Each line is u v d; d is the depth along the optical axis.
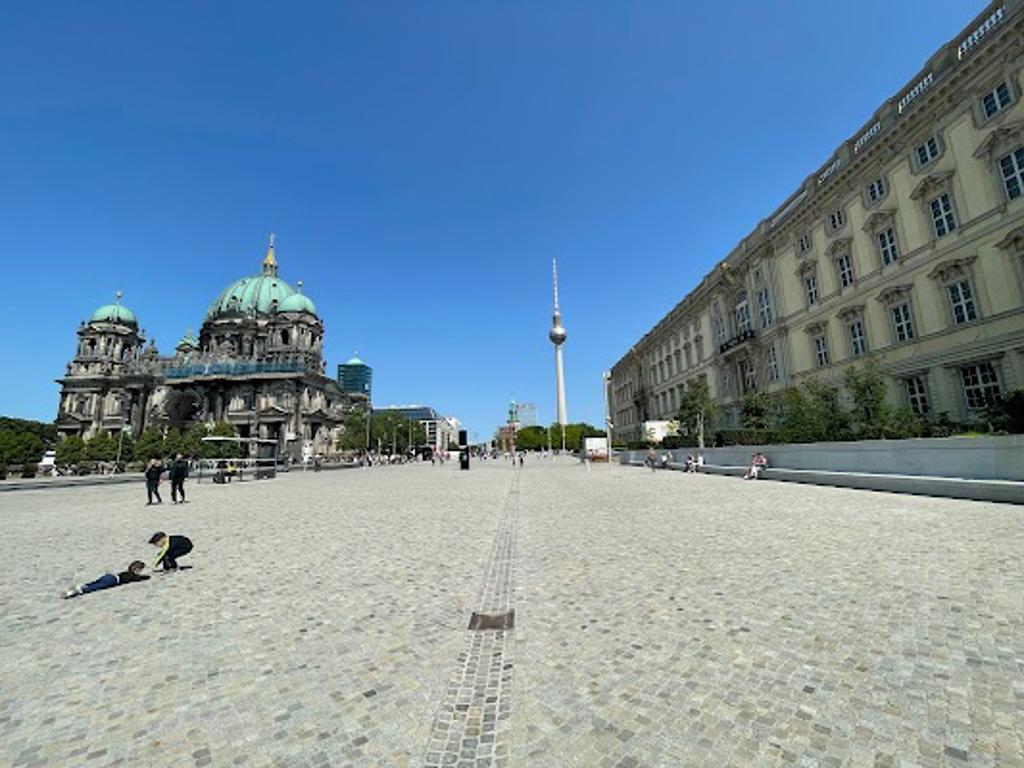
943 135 24.50
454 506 17.77
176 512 17.39
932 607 5.50
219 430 90.44
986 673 4.05
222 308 119.31
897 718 3.50
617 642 4.99
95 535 12.44
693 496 18.08
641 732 3.47
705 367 51.28
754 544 9.14
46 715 3.85
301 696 4.10
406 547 10.13
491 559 8.89
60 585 7.62
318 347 116.88
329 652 4.95
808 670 4.24
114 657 4.90
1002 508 11.69
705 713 3.68
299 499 21.73
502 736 3.49
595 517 13.68
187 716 3.82
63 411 107.75
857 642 4.73
